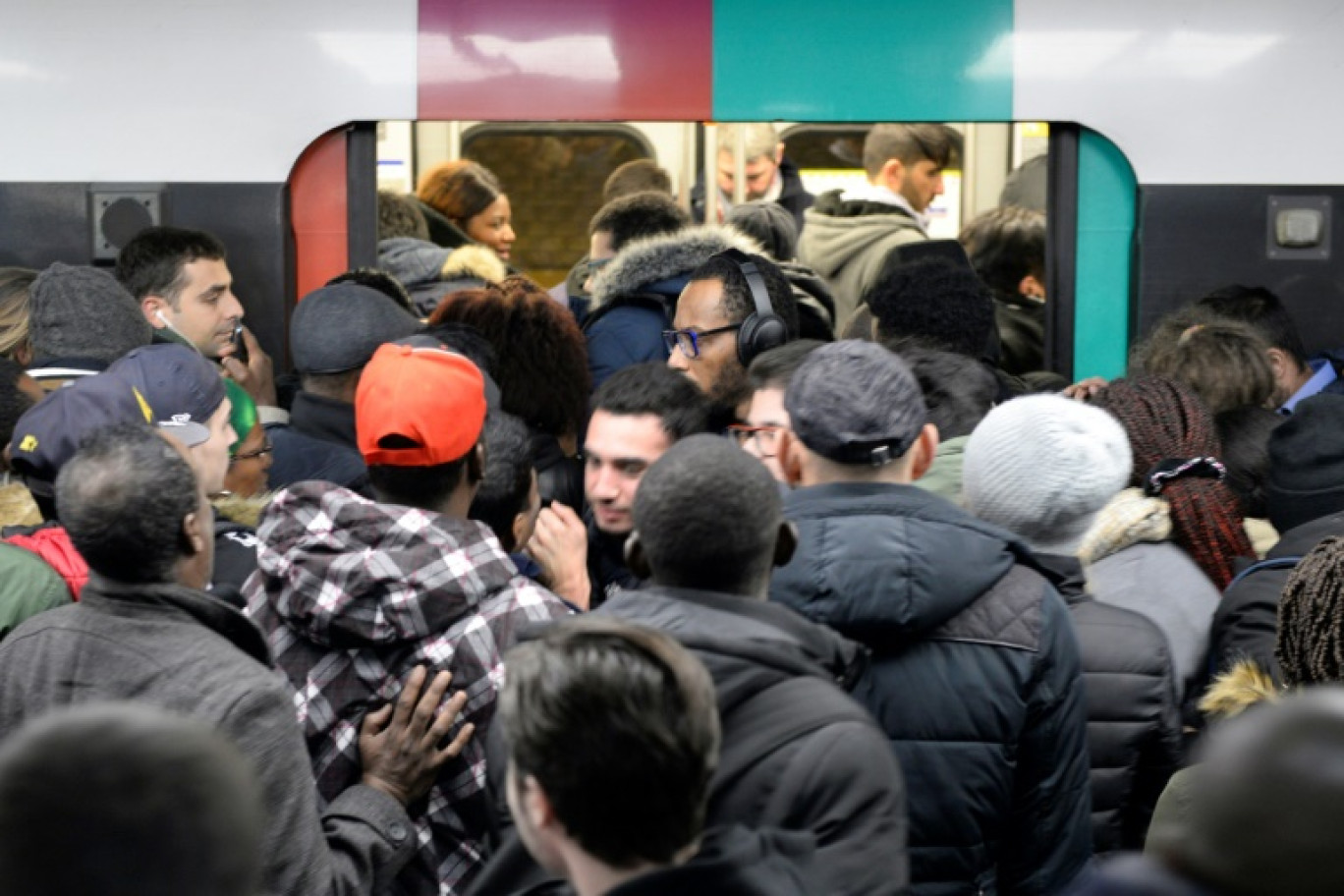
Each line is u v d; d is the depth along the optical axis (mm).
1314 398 2953
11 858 1146
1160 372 3529
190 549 2158
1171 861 1146
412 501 2457
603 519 2861
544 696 1540
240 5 4203
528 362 3461
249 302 4250
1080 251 4367
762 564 1998
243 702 2043
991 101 4270
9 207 4211
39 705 2084
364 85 4227
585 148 5742
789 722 1833
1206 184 4301
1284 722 1147
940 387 3131
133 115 4211
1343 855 1100
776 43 4238
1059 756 2303
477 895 1912
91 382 2658
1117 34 4270
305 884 2066
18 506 2854
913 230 5344
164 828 1159
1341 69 4281
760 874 1578
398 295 4066
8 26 4184
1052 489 2459
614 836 1521
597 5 4227
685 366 3471
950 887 2277
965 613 2246
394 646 2334
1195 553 2857
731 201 5504
